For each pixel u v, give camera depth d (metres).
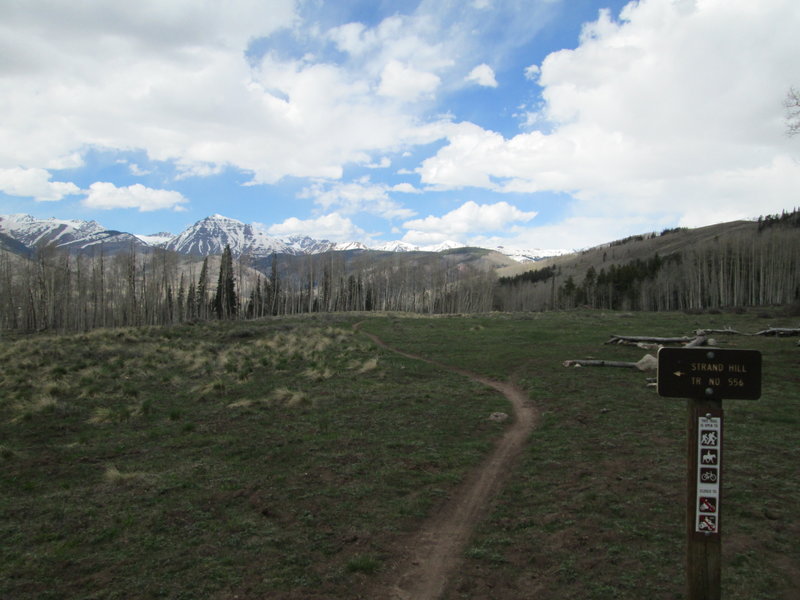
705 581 5.13
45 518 9.57
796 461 10.95
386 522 9.23
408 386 21.12
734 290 92.69
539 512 9.31
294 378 22.88
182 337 40.41
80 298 75.75
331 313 72.56
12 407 17.50
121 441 14.35
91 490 10.91
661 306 103.69
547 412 16.34
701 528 5.16
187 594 7.09
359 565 7.72
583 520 8.82
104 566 7.88
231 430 15.15
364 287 126.25
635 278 109.81
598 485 10.20
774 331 30.75
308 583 7.34
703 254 96.50
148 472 11.86
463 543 8.52
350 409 17.34
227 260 95.00
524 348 30.48
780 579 6.87
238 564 7.87
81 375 22.41
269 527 9.09
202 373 24.06
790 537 7.88
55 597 7.09
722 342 28.30
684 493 9.62
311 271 105.81
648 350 27.73
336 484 10.95
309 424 15.58
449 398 18.84
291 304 114.31
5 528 9.16
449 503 10.12
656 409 15.89
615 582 7.00
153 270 85.00
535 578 7.32
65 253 79.12
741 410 15.17
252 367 25.48
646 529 8.37
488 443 13.64
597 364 23.66
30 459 12.93
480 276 130.38
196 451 13.37
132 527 9.12
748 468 10.65
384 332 41.47
